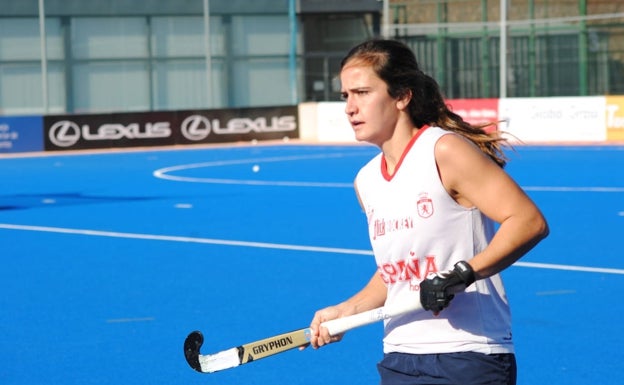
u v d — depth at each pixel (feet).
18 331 77.66
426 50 386.32
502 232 31.65
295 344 34.60
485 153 33.86
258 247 119.24
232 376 64.34
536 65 377.09
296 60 409.90
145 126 322.96
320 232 130.93
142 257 113.70
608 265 102.63
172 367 66.54
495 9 378.73
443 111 34.14
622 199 161.68
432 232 32.86
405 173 33.14
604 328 75.10
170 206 166.71
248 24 402.72
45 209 166.30
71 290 94.32
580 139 289.53
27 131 309.01
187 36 397.39
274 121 337.52
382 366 34.88
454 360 33.12
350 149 301.43
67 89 384.27
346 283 94.99
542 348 69.51
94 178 224.94
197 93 400.67
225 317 80.84
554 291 89.40
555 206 153.89
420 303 31.68
